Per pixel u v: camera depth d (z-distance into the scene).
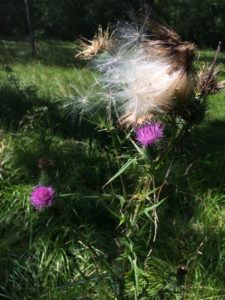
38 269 2.38
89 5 25.84
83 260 2.37
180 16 24.77
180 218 2.93
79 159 3.41
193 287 2.15
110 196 1.42
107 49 1.51
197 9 24.89
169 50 1.14
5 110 4.21
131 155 1.38
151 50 1.18
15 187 2.98
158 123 1.30
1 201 2.88
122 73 1.28
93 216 2.75
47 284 2.28
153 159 1.28
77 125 4.09
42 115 4.04
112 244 2.52
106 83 1.35
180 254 2.48
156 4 24.58
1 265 2.36
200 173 3.47
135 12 1.30
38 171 3.17
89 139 3.85
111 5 25.70
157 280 2.17
